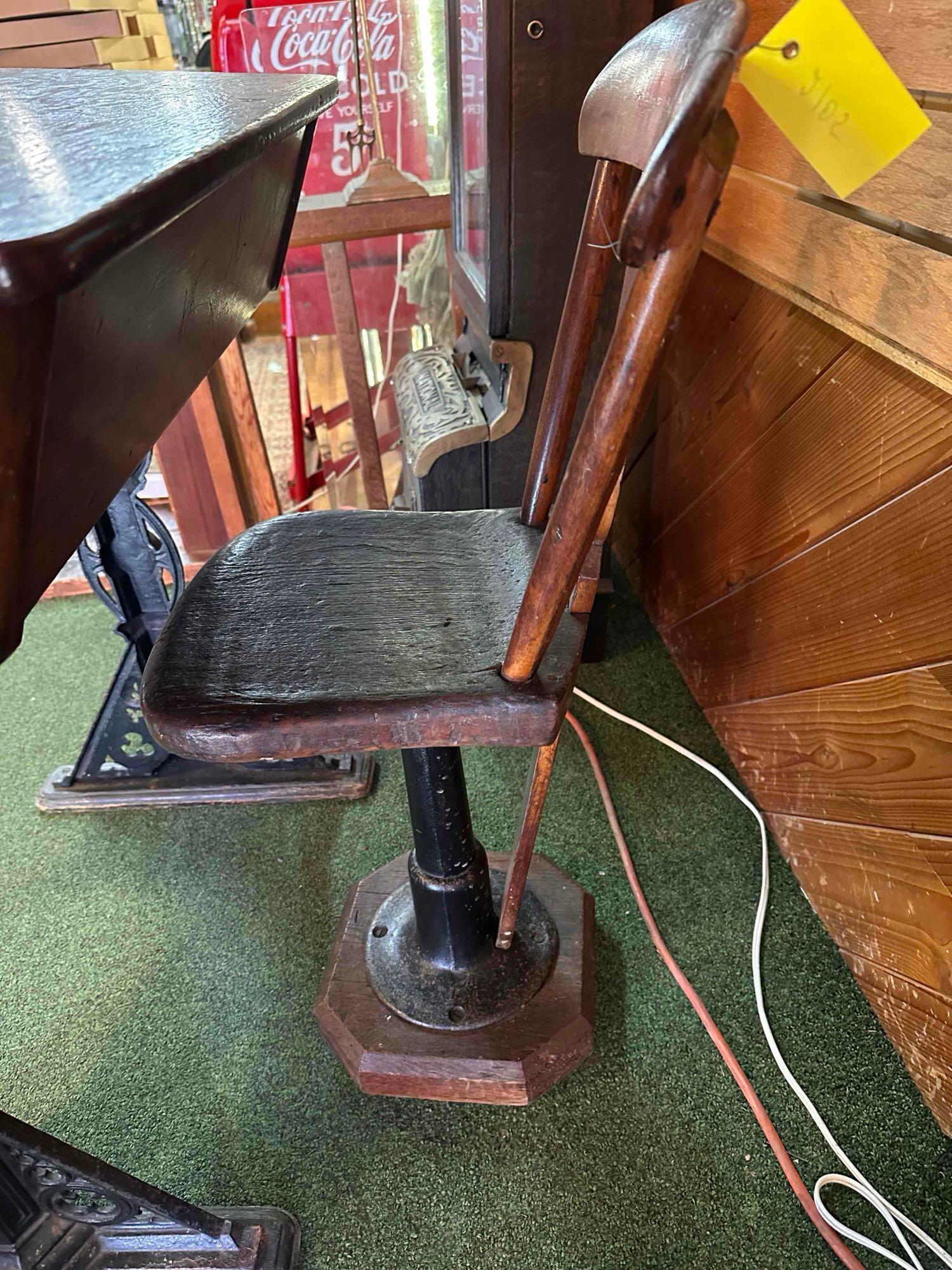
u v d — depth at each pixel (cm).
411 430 136
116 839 124
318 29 138
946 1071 82
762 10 89
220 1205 81
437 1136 86
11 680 158
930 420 77
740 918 107
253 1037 97
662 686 146
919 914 85
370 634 64
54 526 37
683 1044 93
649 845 117
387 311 188
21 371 28
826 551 97
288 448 238
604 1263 76
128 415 45
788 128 45
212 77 78
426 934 95
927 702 81
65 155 40
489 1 97
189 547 186
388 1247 78
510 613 67
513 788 128
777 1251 77
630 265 38
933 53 64
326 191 148
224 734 54
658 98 49
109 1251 75
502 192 109
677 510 144
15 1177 66
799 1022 95
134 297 40
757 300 109
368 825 124
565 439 76
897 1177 81
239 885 116
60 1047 96
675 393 140
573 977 96
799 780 108
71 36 143
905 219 70
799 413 100
